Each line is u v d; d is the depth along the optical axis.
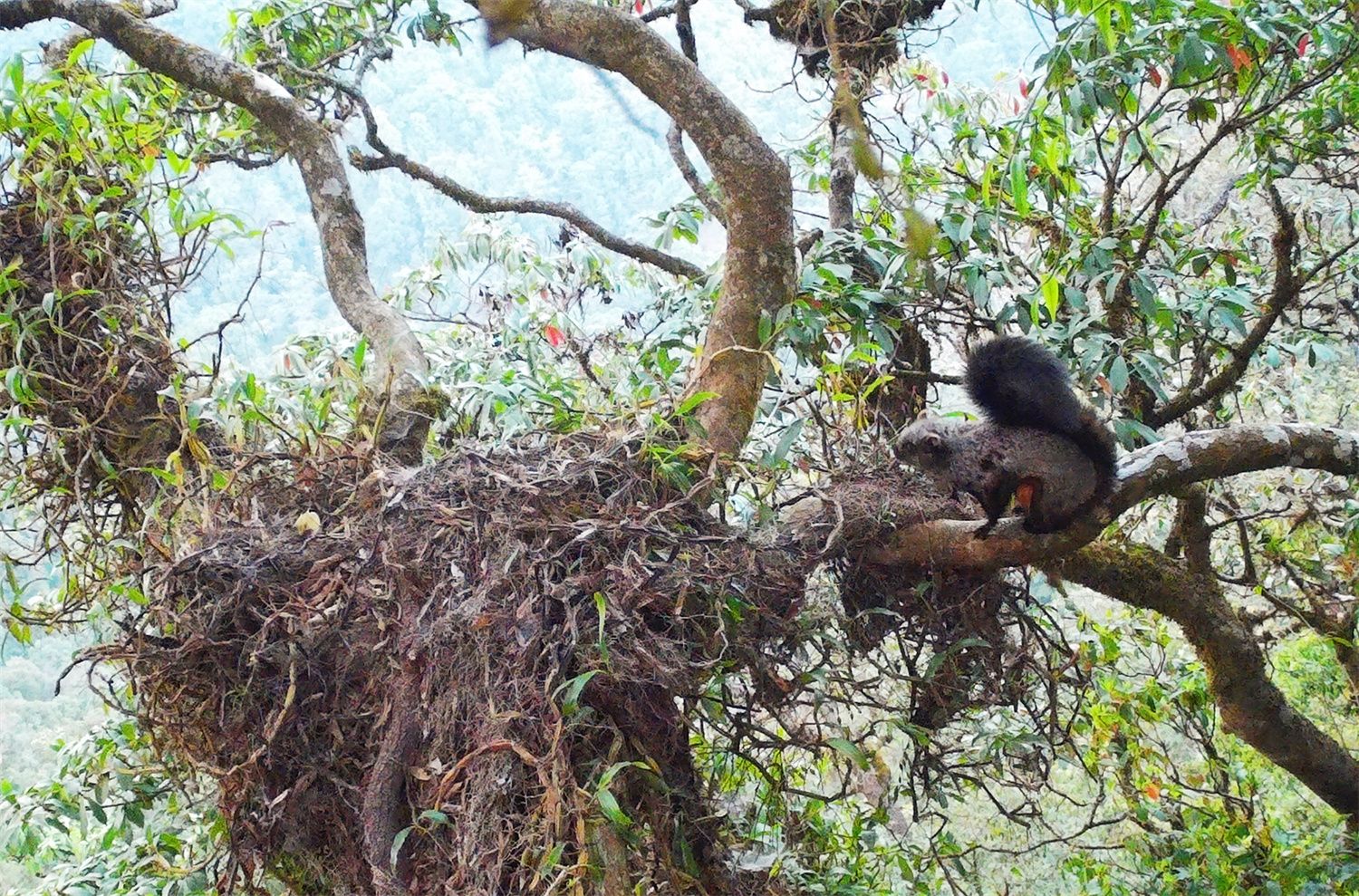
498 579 2.80
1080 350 4.34
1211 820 5.06
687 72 3.68
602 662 2.84
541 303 5.65
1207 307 4.45
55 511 3.98
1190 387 5.02
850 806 4.50
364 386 3.78
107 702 3.46
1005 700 3.84
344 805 3.26
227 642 3.15
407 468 3.39
